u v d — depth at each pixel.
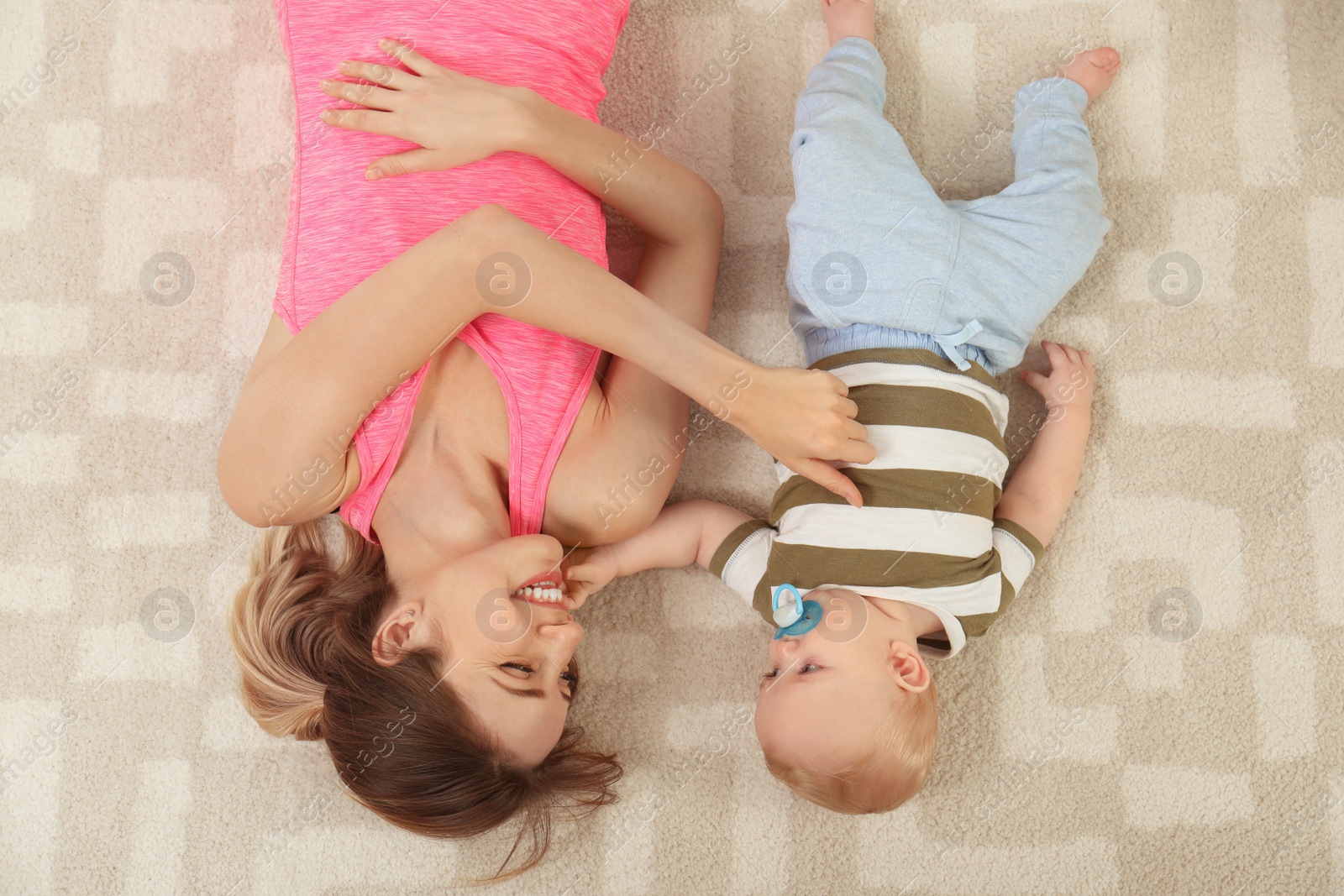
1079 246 1.06
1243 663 1.15
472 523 0.94
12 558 1.19
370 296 0.88
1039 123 1.12
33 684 1.17
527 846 1.15
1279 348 1.18
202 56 1.25
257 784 1.16
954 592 1.02
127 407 1.21
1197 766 1.14
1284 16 1.21
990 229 1.05
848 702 0.99
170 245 1.23
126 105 1.25
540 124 0.97
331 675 0.97
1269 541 1.17
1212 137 1.21
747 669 1.18
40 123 1.24
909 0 1.23
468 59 1.01
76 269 1.23
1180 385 1.19
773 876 1.14
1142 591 1.17
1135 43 1.22
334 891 1.14
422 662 0.91
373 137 0.98
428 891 1.14
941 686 1.17
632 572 1.14
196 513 1.20
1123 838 1.14
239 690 1.14
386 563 0.96
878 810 1.04
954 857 1.14
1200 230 1.20
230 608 1.18
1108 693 1.16
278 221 1.24
